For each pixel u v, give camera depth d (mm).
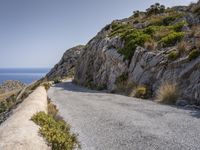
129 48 29844
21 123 7516
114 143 8961
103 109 16234
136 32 33531
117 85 28109
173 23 33969
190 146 7914
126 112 14406
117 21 55812
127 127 10984
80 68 55656
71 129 11398
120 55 31172
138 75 24266
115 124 11727
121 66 29688
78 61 59156
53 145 7141
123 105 17062
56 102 21781
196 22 29094
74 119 13695
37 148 6137
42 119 8531
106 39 41594
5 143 5805
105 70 35656
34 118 8453
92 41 54875
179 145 8094
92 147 8742
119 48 33625
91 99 22484
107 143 9047
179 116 12117
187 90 15984
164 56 21656
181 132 9461
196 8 32844
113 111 15148
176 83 17453
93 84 39094
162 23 36281
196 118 11430
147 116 12781
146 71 23172
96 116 14070
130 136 9617
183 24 29609
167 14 42469
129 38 32438
